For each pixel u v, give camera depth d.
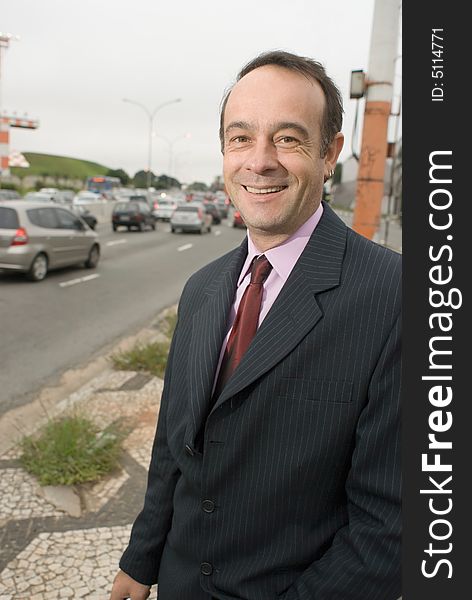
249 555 1.22
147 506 1.58
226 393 1.18
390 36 4.71
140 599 1.58
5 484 3.13
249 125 1.23
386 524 1.08
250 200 1.25
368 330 1.11
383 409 1.09
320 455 1.13
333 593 1.11
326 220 1.30
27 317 7.72
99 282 10.87
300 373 1.13
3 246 9.91
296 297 1.19
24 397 4.83
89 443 3.40
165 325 7.44
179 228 25.25
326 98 1.26
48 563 2.48
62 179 95.94
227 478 1.21
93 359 6.02
